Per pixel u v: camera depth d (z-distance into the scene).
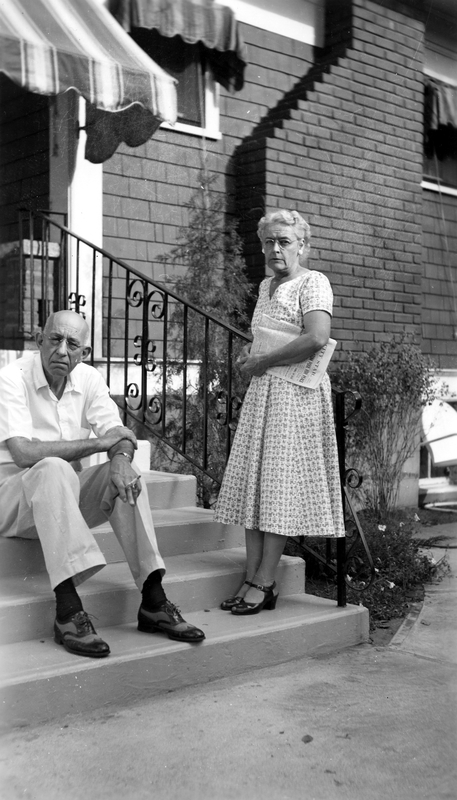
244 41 5.76
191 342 5.28
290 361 3.25
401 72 6.42
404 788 2.21
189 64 5.61
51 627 2.88
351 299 6.20
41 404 3.13
